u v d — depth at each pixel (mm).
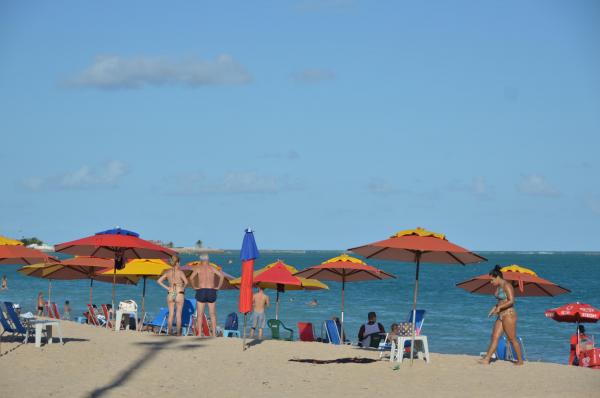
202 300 21891
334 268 24547
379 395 12875
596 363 19844
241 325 34375
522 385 14086
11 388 12539
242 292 18438
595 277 110000
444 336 38188
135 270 25000
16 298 57875
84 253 23281
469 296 71000
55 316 29312
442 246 15922
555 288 21094
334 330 23156
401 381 14383
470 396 12820
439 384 14102
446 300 65438
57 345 17781
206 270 22031
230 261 195250
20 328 17625
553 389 13680
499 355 19719
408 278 116500
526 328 42375
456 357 17797
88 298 59156
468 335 38625
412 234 16516
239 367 15594
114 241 21047
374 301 63250
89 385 13039
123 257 23531
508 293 16812
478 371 15734
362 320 45156
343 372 15297
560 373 15562
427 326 43219
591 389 13703
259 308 23953
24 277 99812
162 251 21609
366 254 17672
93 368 14852
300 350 18594
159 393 12594
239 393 12820
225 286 25375
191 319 23844
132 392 12562
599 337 38281
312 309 53750
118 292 67625
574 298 69312
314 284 26203
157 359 16312
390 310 53469
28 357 15859
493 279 17062
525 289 21703
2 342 17984
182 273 21953
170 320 21875
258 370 15297
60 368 14711
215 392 12859
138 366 15289
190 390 12977
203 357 16844
